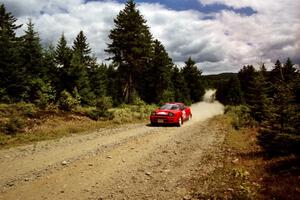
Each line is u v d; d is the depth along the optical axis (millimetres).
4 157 8328
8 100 22625
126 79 40938
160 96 45312
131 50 37500
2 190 5562
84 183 6051
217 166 7164
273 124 7926
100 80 41094
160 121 16031
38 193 5441
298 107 7391
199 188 5648
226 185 5645
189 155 8555
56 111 17828
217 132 13164
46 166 7312
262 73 14359
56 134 12547
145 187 5836
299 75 7906
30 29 29719
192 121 19328
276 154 7551
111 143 10469
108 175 6613
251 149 8695
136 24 38688
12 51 24984
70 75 28578
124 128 14977
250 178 5930
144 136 12141
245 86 70188
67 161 7809
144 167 7297
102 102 18891
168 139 11422
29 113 15508
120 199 5207
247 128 13273
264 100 13656
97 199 5207
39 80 24875
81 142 10734
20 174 6609
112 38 38500
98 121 17156
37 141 11039
